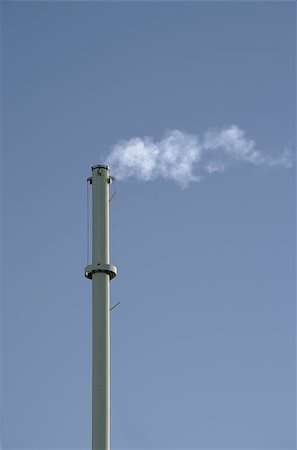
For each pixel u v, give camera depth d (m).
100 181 100.62
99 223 99.31
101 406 94.62
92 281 98.00
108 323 96.94
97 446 93.62
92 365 95.88
